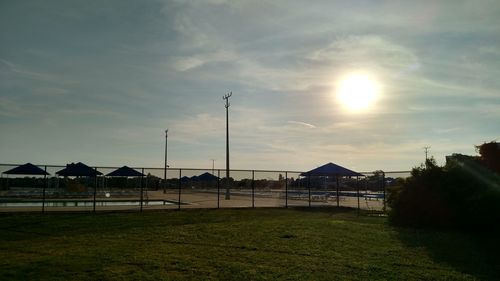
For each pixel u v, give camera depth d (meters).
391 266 9.17
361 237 13.20
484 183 15.30
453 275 8.42
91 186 48.66
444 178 16.38
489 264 9.55
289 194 45.69
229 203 31.61
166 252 10.72
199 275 8.32
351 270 8.77
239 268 8.90
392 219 17.47
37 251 10.92
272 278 8.12
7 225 16.31
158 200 36.44
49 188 47.19
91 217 19.00
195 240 12.68
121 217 19.17
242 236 13.33
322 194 42.88
